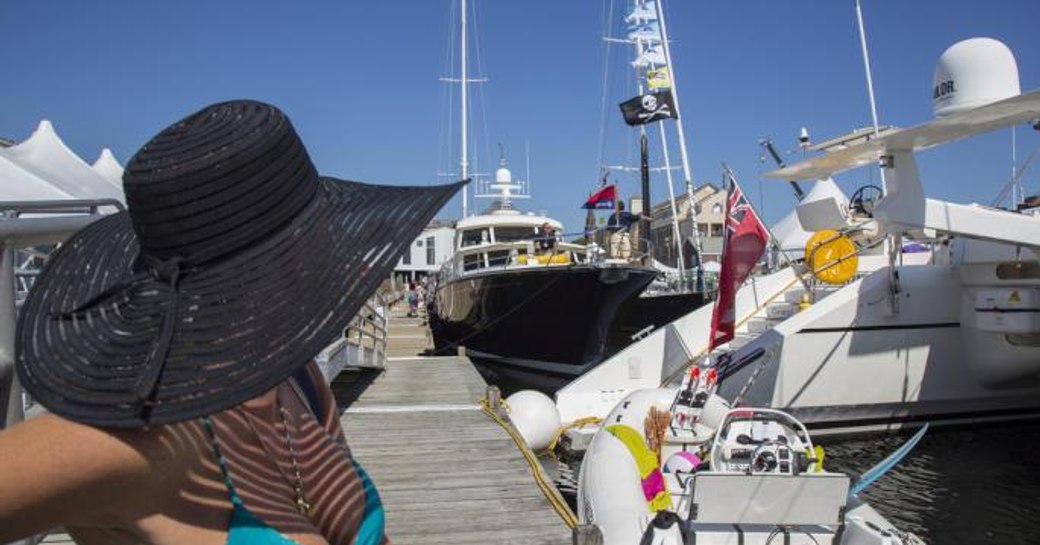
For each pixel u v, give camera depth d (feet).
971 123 26.40
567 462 33.86
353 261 3.53
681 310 52.16
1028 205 43.45
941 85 29.50
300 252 3.43
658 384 38.58
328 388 4.87
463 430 27.89
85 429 2.65
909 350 34.86
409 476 21.44
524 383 54.80
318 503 3.89
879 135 28.78
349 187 4.22
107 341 2.99
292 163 3.58
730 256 31.40
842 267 35.63
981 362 34.47
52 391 2.79
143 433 2.77
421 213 3.87
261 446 3.54
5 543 2.54
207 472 3.09
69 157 37.11
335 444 4.24
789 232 60.44
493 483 20.70
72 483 2.57
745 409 20.30
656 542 15.37
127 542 2.97
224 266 3.26
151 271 3.28
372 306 41.73
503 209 67.67
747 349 34.42
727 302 31.65
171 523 2.93
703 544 16.47
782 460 18.40
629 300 49.83
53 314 3.22
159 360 2.85
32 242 5.84
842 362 34.40
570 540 16.35
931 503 26.55
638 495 19.38
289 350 3.14
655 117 57.52
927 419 35.81
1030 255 31.27
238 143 3.32
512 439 26.17
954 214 29.60
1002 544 22.77
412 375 44.37
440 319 65.05
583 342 48.26
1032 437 35.24
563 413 37.17
